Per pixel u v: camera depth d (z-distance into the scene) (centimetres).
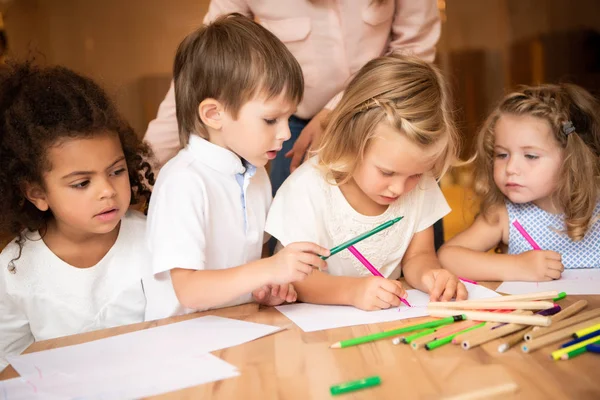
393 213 134
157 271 111
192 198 116
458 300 112
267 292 117
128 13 391
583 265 145
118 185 119
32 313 125
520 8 414
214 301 108
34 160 114
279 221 126
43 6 384
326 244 132
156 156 172
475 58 420
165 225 113
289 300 117
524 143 137
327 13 154
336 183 129
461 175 356
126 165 123
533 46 417
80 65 393
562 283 123
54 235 125
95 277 126
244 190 125
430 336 90
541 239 147
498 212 151
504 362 82
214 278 108
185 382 80
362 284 112
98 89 122
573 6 411
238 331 99
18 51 385
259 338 96
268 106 115
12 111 115
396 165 116
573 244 146
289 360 86
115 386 80
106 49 393
